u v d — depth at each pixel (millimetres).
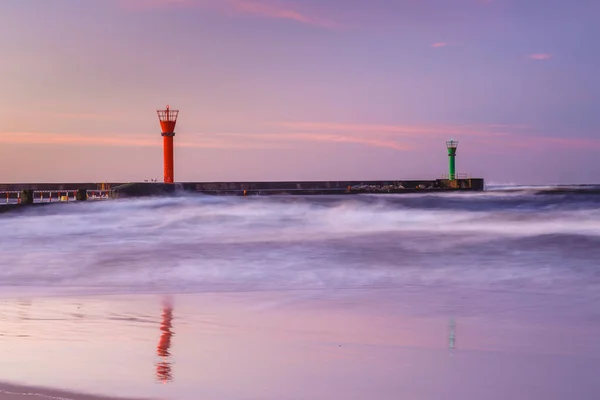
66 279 13867
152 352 7578
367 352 7625
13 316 9773
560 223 28438
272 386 6344
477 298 11414
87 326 9008
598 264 15430
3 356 7355
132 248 19719
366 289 12492
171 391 6148
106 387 6211
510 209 41062
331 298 11461
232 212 39188
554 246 19203
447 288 12609
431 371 6863
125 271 14891
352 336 8445
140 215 37281
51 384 6289
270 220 32906
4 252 18828
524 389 6316
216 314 9953
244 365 7047
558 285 12812
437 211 38688
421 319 9570
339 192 84938
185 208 43625
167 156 60406
